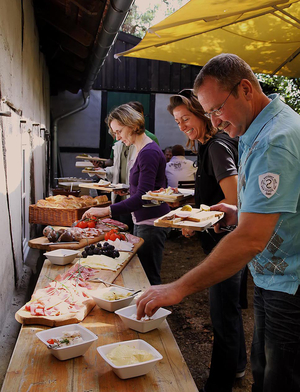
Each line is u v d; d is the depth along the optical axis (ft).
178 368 5.21
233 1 9.66
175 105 8.31
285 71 16.83
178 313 14.80
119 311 6.34
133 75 35.09
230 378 9.00
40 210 13.01
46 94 29.04
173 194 9.72
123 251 10.11
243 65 5.54
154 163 10.87
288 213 5.24
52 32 24.30
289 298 5.49
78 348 5.23
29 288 11.80
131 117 11.00
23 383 4.78
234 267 5.05
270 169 4.93
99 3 17.21
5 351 8.00
